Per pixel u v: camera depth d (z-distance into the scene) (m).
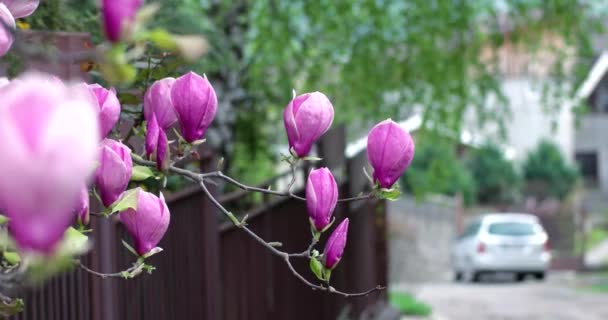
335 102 11.97
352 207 7.91
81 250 1.21
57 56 1.04
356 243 8.35
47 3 3.10
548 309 16.02
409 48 11.80
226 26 9.45
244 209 7.95
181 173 1.73
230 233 5.01
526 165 40.03
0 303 1.58
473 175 38.78
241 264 5.20
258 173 9.70
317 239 1.73
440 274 26.81
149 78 2.01
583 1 12.20
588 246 35.66
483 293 19.05
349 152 8.02
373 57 11.71
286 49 11.02
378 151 1.69
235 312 5.03
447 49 12.21
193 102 1.63
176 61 2.01
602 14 12.42
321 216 1.71
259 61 10.25
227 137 9.16
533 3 12.24
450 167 13.45
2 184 0.65
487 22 12.33
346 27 11.55
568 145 41.94
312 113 1.67
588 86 40.91
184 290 4.19
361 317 8.68
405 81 11.91
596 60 40.72
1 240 1.27
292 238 6.27
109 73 0.97
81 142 0.65
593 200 43.69
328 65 11.98
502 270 23.17
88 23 3.72
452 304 16.70
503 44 12.41
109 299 3.11
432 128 12.26
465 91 12.22
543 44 12.66
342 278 7.34
